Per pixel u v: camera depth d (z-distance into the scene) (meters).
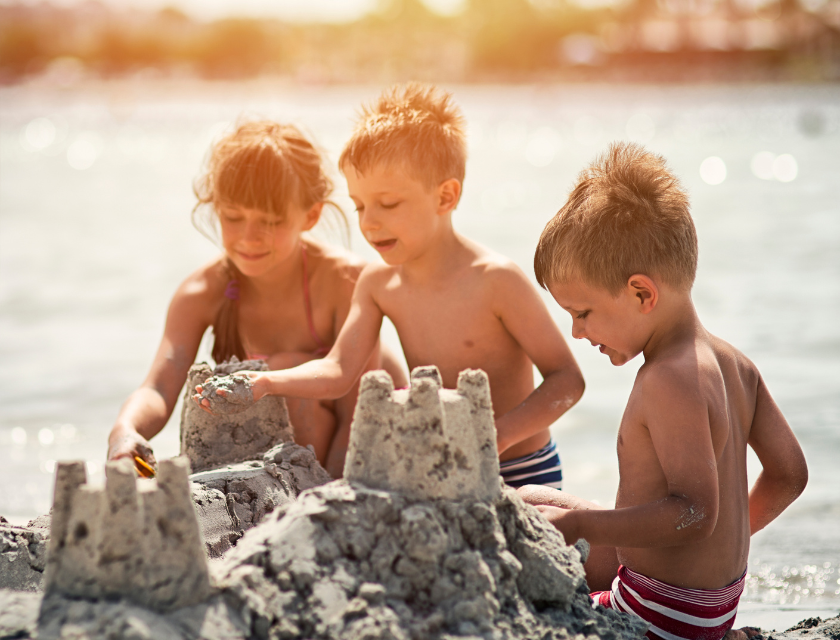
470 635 1.54
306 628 1.51
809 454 3.77
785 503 2.27
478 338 2.74
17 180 18.62
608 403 4.62
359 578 1.58
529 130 40.28
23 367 5.29
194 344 3.11
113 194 15.76
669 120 43.75
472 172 20.38
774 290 6.91
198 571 1.50
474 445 1.75
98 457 3.97
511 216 11.97
